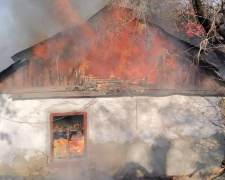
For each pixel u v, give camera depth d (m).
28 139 9.70
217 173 9.52
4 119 9.57
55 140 10.36
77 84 9.76
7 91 9.45
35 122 9.70
